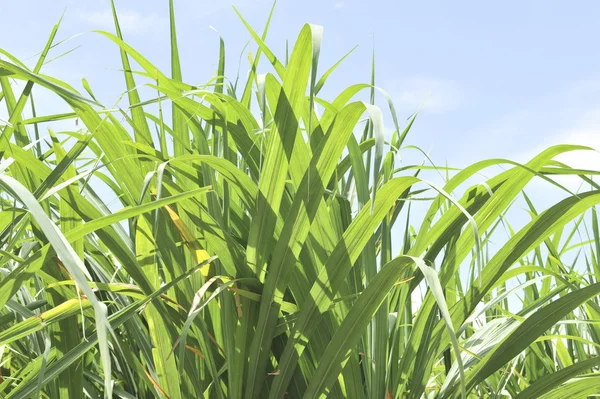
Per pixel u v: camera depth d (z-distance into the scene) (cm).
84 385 327
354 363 315
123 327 330
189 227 317
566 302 315
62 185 296
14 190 271
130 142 312
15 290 293
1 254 295
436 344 320
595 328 386
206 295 316
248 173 339
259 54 325
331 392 315
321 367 307
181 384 316
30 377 305
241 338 310
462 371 285
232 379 309
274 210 309
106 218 291
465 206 323
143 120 326
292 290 315
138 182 313
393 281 303
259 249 310
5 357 351
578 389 318
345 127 303
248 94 338
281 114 306
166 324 310
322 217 315
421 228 325
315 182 305
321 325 317
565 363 369
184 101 315
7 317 313
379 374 317
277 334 313
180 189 313
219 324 317
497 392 364
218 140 333
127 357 315
